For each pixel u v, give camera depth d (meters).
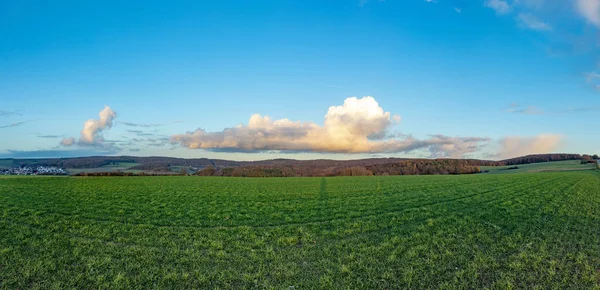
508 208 26.67
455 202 29.89
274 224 21.06
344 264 13.87
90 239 17.05
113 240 17.09
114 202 29.23
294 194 36.56
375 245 16.48
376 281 12.20
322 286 11.84
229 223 21.20
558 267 13.21
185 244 16.52
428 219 22.00
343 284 12.02
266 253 15.19
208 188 43.84
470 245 16.30
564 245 16.12
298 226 20.45
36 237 17.22
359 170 95.25
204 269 13.24
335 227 20.16
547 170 106.19
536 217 22.92
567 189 41.53
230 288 11.68
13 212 23.45
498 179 60.19
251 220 22.16
